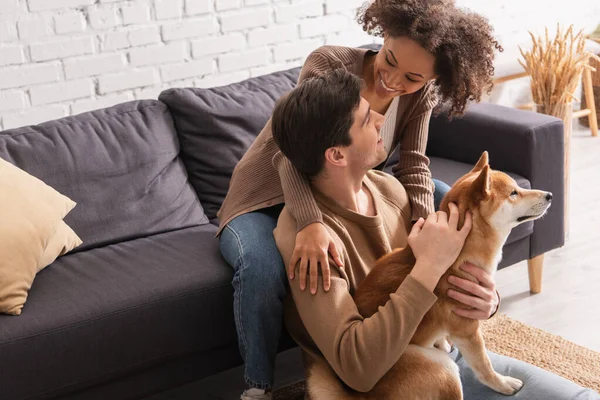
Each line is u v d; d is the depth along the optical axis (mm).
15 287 2105
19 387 2035
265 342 2107
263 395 2129
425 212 2145
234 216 2238
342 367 1727
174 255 2414
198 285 2230
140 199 2658
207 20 3537
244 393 2143
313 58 2211
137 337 2160
